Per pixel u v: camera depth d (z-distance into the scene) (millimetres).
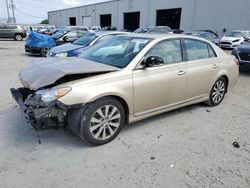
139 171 2754
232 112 4734
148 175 2689
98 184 2521
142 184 2541
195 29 26688
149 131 3748
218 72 4785
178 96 4105
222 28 23969
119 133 3594
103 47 4180
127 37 4172
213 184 2580
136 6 34406
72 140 3385
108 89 3117
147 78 3525
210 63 4609
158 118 4270
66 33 12750
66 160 2920
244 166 2920
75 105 2920
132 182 2566
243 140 3582
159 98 3787
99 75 3168
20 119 3984
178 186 2531
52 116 2945
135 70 3434
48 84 2941
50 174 2658
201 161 2990
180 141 3475
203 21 25656
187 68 4133
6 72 7895
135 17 36250
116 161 2932
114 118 3328
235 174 2760
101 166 2824
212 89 4816
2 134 3484
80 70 3115
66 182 2539
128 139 3471
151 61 3463
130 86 3340
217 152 3215
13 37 23844
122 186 2504
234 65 5203
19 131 3586
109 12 40125
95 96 3006
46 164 2832
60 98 2838
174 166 2869
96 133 3188
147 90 3555
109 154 3076
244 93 6188
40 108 2846
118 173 2707
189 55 4258
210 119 4332
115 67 3420
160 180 2613
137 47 3701
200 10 25766
